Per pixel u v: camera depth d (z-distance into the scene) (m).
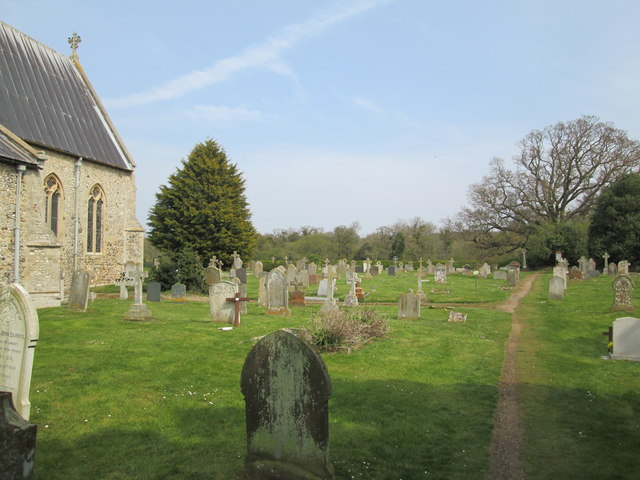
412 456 6.23
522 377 9.93
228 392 8.41
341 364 10.61
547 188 53.91
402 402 8.20
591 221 48.81
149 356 10.74
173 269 25.70
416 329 14.93
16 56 26.78
